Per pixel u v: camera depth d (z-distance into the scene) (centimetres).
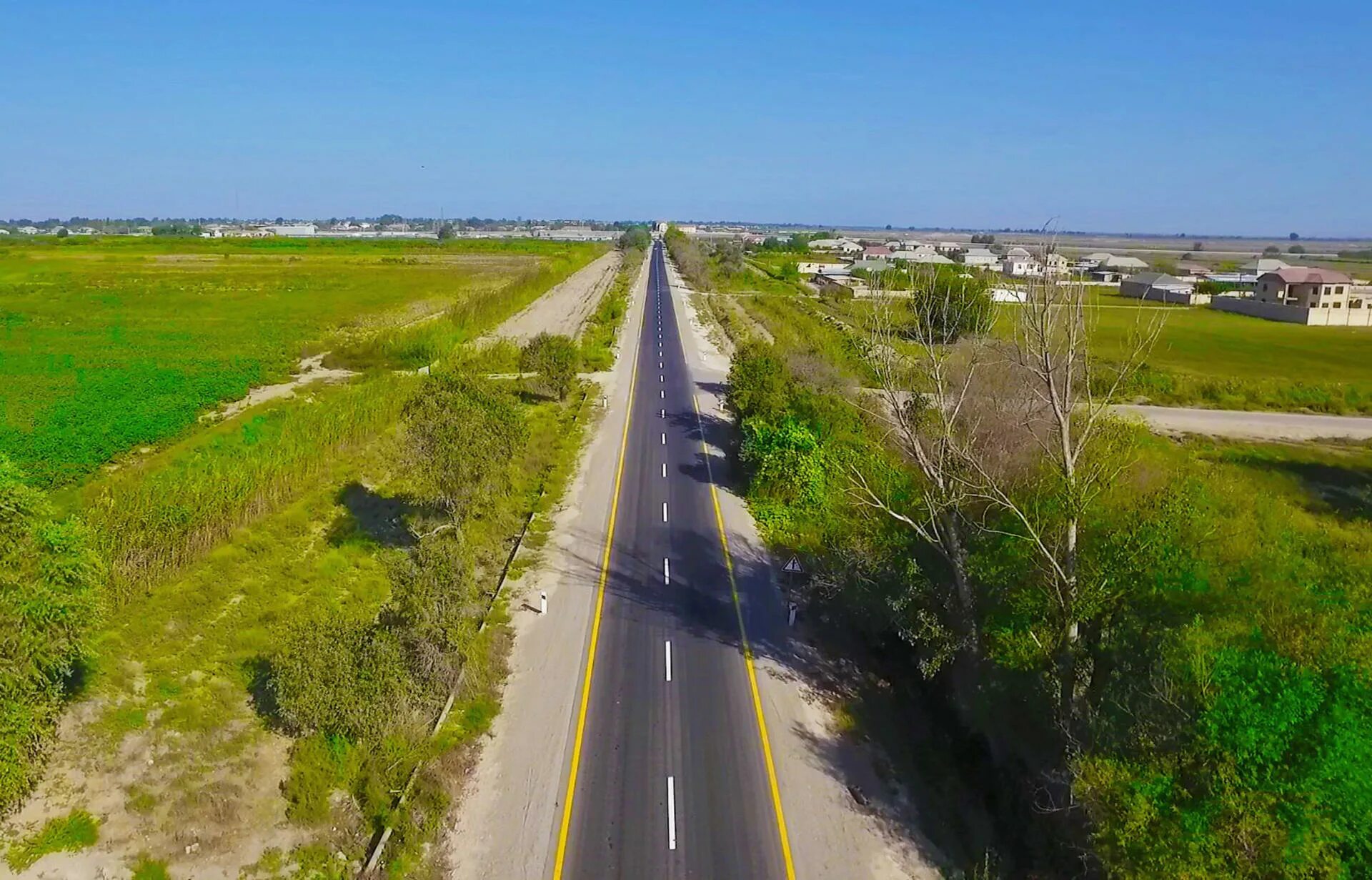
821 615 2623
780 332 7469
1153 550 1827
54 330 7375
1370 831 1232
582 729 2011
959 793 1877
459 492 2630
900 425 2188
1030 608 1942
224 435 4225
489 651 2325
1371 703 1328
